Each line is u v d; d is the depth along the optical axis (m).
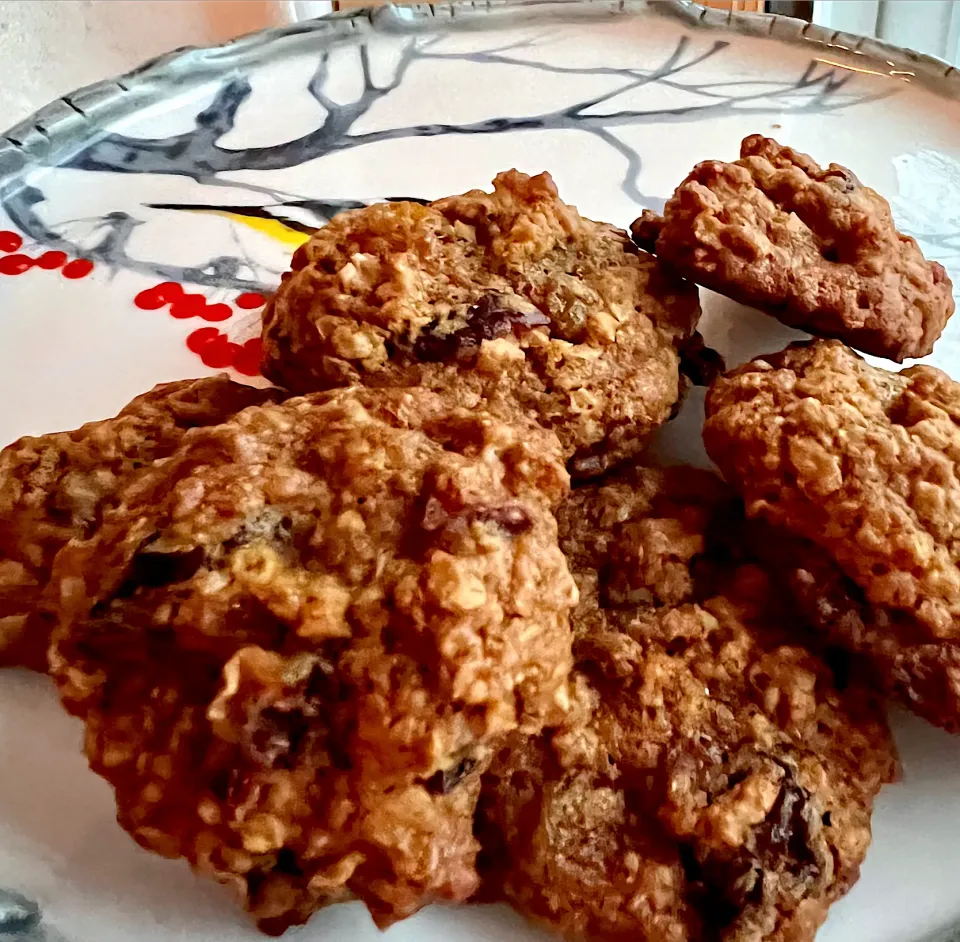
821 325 0.15
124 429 0.14
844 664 0.13
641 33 0.27
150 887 0.12
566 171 0.23
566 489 0.12
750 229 0.15
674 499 0.14
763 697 0.12
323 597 0.10
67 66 0.33
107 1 0.33
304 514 0.11
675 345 0.15
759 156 0.16
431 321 0.14
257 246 0.21
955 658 0.12
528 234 0.15
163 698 0.11
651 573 0.13
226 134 0.24
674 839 0.11
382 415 0.12
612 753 0.12
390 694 0.10
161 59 0.25
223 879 0.11
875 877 0.12
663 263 0.16
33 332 0.19
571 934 0.11
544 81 0.26
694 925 0.11
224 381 0.15
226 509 0.11
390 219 0.15
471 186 0.22
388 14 0.27
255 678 0.10
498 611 0.11
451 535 0.11
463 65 0.26
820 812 0.11
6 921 0.11
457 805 0.11
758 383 0.13
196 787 0.11
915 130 0.24
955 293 0.19
